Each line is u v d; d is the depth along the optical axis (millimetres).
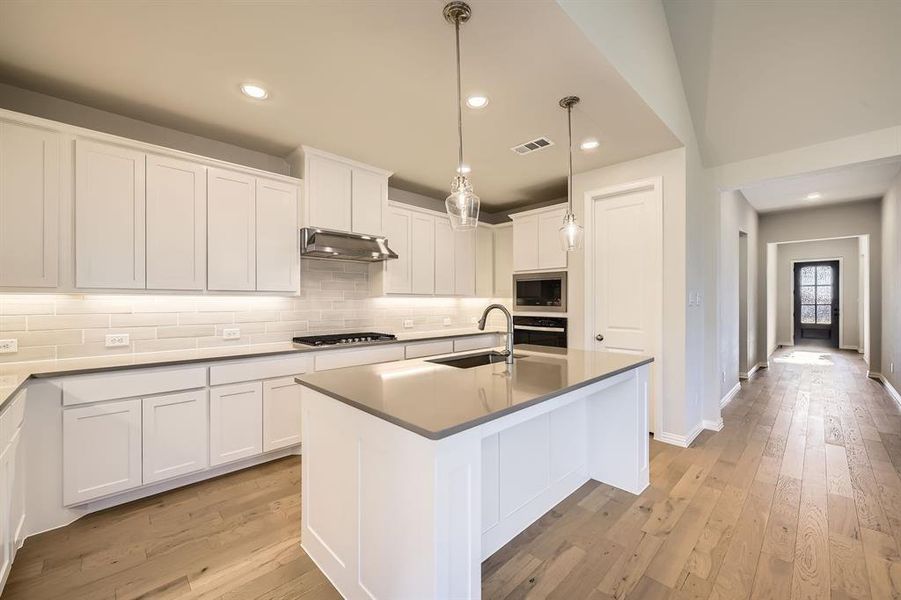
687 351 3217
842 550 1880
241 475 2682
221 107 2531
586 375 1904
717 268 3633
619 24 2121
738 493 2438
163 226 2557
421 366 2139
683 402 3199
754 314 6465
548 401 1651
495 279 5105
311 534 1838
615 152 3271
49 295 2357
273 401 2828
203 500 2355
